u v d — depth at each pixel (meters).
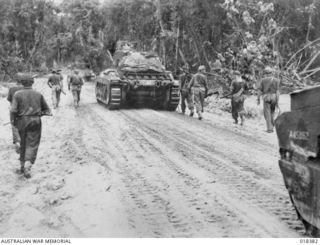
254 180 7.38
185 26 28.45
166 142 10.81
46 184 7.26
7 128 13.68
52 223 5.65
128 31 34.88
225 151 9.85
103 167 8.22
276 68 21.67
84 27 48.19
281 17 25.55
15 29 47.06
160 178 7.53
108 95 18.23
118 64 20.75
